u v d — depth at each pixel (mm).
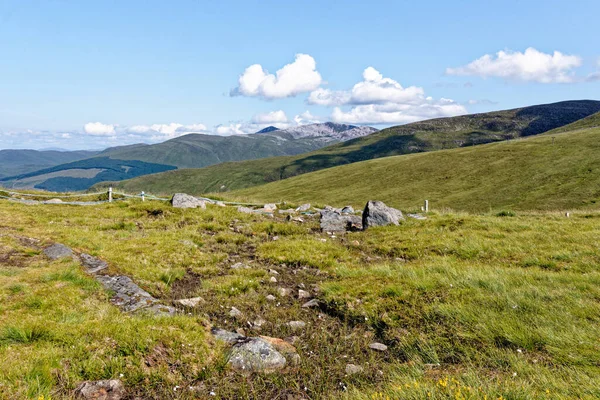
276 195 136375
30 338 7344
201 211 24250
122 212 22953
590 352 7359
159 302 10359
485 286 11633
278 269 15281
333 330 9945
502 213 27469
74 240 14688
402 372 7359
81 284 10414
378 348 8789
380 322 10039
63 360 6777
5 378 5965
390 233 21266
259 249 17688
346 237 21281
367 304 10891
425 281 12031
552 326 8641
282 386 7160
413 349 8492
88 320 8195
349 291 11953
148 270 12766
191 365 7320
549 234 19031
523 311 9609
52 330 7531
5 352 6691
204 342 8039
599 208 67188
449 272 13117
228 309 10844
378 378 7516
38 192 31031
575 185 80500
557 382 6434
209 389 6871
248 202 33125
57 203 24812
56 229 16703
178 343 7742
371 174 136750
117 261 13125
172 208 24250
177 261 14477
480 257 16375
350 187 126000
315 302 11727
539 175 93500
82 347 7156
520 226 21234
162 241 16469
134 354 7207
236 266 15086
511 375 6867
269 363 7758
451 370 7363
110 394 6277
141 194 27547
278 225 22375
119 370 6777
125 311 9242
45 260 12141
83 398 6059
